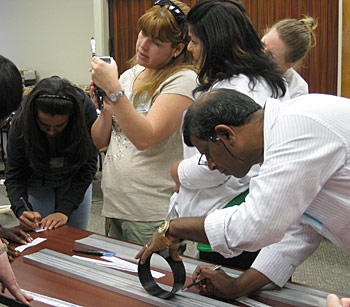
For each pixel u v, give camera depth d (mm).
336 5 3943
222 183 1396
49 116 1541
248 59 1355
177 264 1143
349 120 915
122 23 4848
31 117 1598
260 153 970
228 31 1349
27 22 6648
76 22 6188
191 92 1600
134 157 1723
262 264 1152
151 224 1727
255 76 1348
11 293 1068
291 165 883
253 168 1400
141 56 1683
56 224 1685
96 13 4844
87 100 1878
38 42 6617
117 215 1763
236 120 948
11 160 1812
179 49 1676
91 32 6086
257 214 912
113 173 1767
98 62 1481
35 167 1732
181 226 1054
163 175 1725
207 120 962
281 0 4148
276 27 2033
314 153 883
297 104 956
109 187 1777
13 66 1187
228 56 1369
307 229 1194
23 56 6820
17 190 1818
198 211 1454
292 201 891
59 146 1697
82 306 1060
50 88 1579
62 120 1578
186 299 1100
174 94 1585
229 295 1113
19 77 1198
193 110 1003
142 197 1712
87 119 1855
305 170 879
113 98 1480
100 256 1375
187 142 1054
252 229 922
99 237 1550
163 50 1638
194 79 1625
